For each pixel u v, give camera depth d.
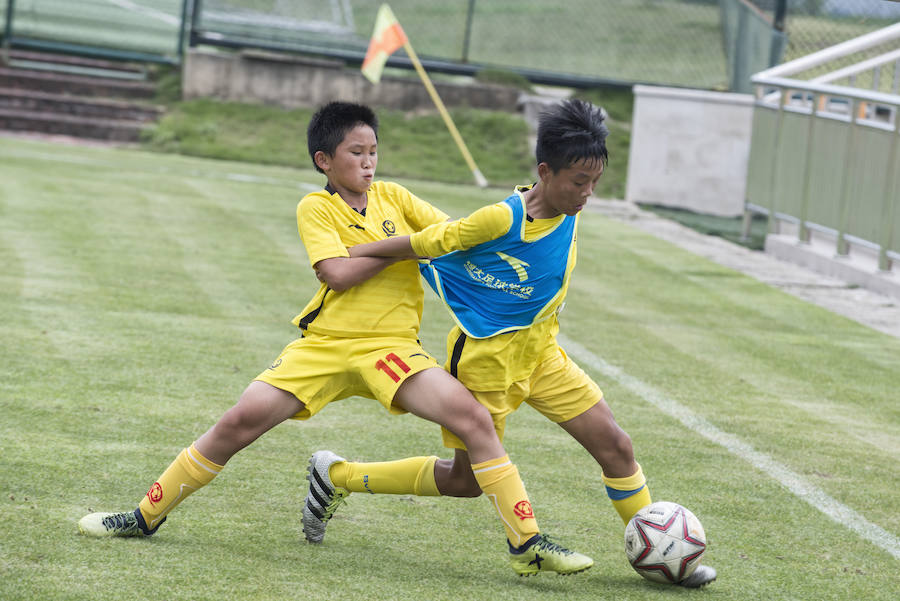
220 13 72.44
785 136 41.47
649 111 54.66
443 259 12.49
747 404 21.72
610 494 13.23
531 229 11.80
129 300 26.20
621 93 67.00
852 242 36.66
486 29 78.44
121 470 15.27
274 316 25.98
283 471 15.94
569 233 12.08
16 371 19.69
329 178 12.86
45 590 10.98
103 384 19.45
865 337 28.88
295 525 13.84
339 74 64.50
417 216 13.24
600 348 25.62
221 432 12.37
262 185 48.22
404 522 14.34
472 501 15.37
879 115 48.91
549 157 11.38
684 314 30.42
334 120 12.45
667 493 16.20
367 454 17.00
